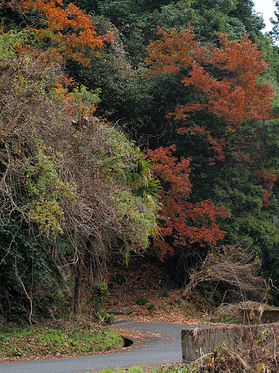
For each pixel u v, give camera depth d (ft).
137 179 45.42
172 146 66.69
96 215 37.52
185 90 74.43
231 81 74.08
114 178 40.24
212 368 17.93
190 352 20.11
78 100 44.83
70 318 42.45
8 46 36.29
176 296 72.49
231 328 19.36
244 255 69.77
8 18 59.47
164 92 73.97
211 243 69.31
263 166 79.71
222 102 69.21
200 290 73.51
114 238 43.83
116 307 69.67
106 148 39.70
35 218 31.94
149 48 73.05
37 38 56.49
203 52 72.74
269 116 78.38
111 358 29.66
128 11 82.33
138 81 74.33
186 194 70.13
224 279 66.90
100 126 41.14
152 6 89.45
